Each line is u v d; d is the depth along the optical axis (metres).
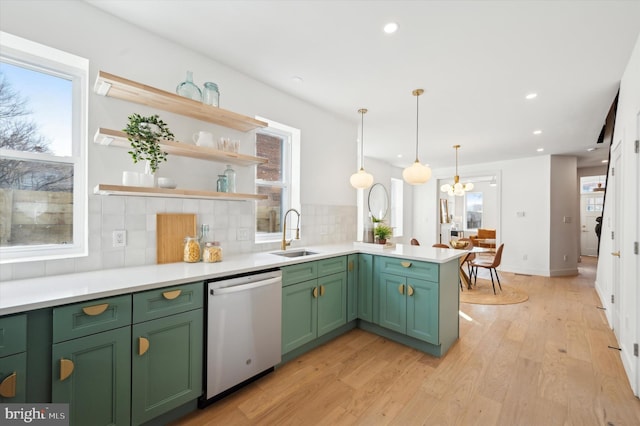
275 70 2.47
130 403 1.37
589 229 8.13
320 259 2.41
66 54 1.65
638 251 1.89
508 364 2.21
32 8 1.54
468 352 2.40
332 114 3.47
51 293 1.25
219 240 2.35
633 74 2.10
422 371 2.11
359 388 1.90
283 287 2.11
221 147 2.20
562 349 2.46
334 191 3.53
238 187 2.52
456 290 2.63
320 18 1.81
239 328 1.79
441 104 3.14
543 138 4.42
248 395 1.81
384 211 6.41
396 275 2.53
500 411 1.68
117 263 1.82
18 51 1.61
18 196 1.61
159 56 2.01
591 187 8.12
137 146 1.72
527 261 5.72
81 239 1.78
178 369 1.54
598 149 5.08
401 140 4.59
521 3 1.64
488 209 9.68
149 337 1.43
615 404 1.73
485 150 5.22
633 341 1.93
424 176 2.90
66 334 1.19
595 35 1.92
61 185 1.73
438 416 1.64
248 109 2.56
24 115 1.64
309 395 1.82
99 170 1.76
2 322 1.06
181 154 2.07
